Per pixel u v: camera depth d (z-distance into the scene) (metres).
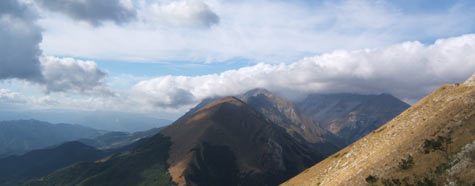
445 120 72.00
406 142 76.00
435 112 88.94
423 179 54.91
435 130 70.38
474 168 48.59
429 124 77.56
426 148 64.12
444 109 83.00
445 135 64.62
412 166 61.75
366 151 104.38
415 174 58.28
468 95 78.62
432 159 59.00
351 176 81.25
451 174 51.31
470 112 67.88
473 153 51.97
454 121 68.50
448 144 60.12
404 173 61.16
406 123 99.75
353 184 73.38
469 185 46.38
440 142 62.34
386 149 86.00
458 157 53.94
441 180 51.75
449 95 99.00
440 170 54.16
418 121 92.25
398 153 71.88
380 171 69.19
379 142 102.06
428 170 56.75
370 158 89.38
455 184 48.50
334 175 105.75
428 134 70.81
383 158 76.19
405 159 66.06
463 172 49.59
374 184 65.69
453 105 79.31
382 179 65.00
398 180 60.00
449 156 56.16
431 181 52.78
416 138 73.31
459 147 56.66
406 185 57.16
